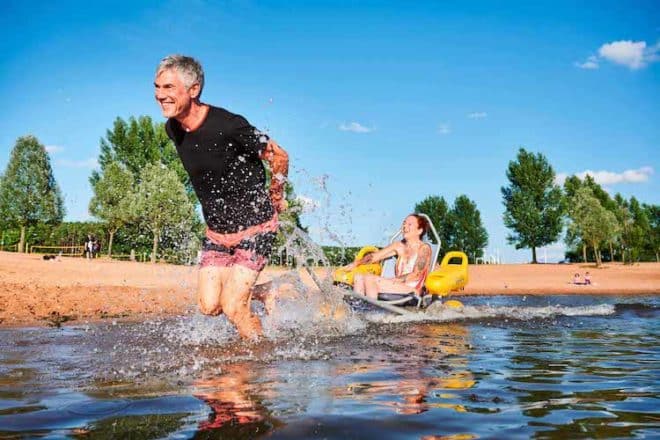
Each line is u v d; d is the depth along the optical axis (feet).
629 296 49.34
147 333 16.29
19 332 16.74
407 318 21.62
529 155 178.29
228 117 13.88
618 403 7.66
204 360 11.19
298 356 11.78
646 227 220.43
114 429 6.27
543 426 6.51
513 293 55.06
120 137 160.45
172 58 13.43
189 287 43.11
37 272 52.60
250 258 14.30
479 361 11.30
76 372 9.95
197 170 14.08
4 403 7.57
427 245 25.35
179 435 6.02
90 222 124.47
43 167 136.26
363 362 10.98
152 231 103.55
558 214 176.35
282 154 14.74
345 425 6.42
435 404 7.49
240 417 6.73
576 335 16.44
